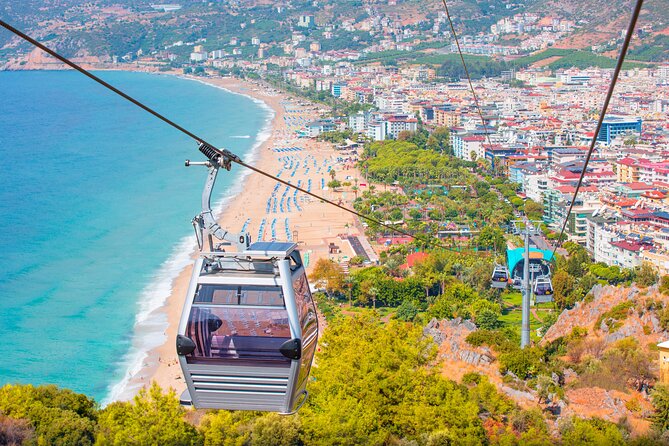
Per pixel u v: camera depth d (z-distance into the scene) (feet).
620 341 325.42
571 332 364.58
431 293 599.98
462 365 310.04
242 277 97.25
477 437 239.71
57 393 284.82
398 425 250.57
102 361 480.23
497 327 521.65
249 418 255.50
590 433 236.02
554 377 296.92
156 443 244.01
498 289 597.93
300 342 94.84
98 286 629.10
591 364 298.35
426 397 256.93
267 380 95.91
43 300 595.06
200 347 95.91
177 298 593.42
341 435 244.42
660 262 644.27
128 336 519.19
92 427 260.62
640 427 252.42
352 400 253.24
